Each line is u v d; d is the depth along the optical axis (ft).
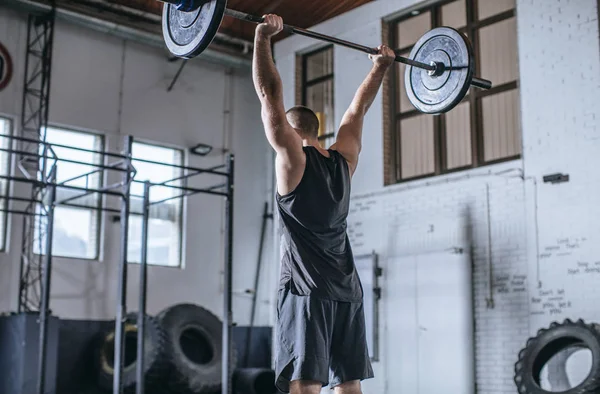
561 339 30.76
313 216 9.99
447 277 36.11
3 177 29.22
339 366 10.21
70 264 41.78
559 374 31.07
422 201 37.73
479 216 35.42
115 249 43.55
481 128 36.45
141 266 32.37
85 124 43.45
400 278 38.04
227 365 30.86
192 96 48.39
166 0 10.27
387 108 40.40
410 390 36.73
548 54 33.88
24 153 29.37
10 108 40.81
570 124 32.86
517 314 33.50
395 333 37.78
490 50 36.65
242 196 49.65
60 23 43.21
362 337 10.32
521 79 34.60
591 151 32.09
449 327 35.70
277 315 10.28
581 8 33.04
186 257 46.47
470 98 36.96
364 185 40.47
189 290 46.32
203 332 43.11
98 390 41.42
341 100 42.24
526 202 33.86
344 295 10.12
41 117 41.06
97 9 42.63
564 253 32.35
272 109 9.84
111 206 43.73
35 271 40.81
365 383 38.60
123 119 45.06
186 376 40.78
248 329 47.83
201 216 47.57
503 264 34.27
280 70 46.01
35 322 36.70
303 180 9.90
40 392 30.42
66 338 41.01
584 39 32.83
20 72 41.32
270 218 50.19
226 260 31.45
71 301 41.50
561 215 32.65
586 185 32.04
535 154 33.81
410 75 13.55
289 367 9.91
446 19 38.60
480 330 34.71
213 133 49.08
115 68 45.11
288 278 10.16
